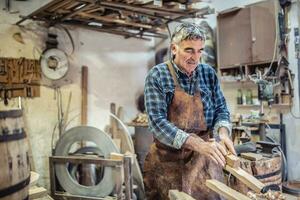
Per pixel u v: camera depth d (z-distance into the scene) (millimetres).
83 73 4797
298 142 4168
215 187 1467
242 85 4715
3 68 4156
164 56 5285
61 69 4484
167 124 1683
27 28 4344
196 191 1757
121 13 3854
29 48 4355
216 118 1906
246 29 4414
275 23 4121
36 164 4383
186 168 1805
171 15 3881
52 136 4520
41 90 4441
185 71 1813
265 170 2305
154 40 5469
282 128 4297
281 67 4184
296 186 3715
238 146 2672
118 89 5133
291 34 4207
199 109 1853
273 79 4227
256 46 4309
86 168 3854
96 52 4934
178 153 1836
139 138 4527
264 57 4227
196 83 1869
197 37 1685
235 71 4688
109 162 3291
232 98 4855
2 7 4203
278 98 4270
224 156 1498
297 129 4176
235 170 1446
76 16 4008
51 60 4410
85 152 4023
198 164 1789
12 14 4254
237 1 4766
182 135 1611
